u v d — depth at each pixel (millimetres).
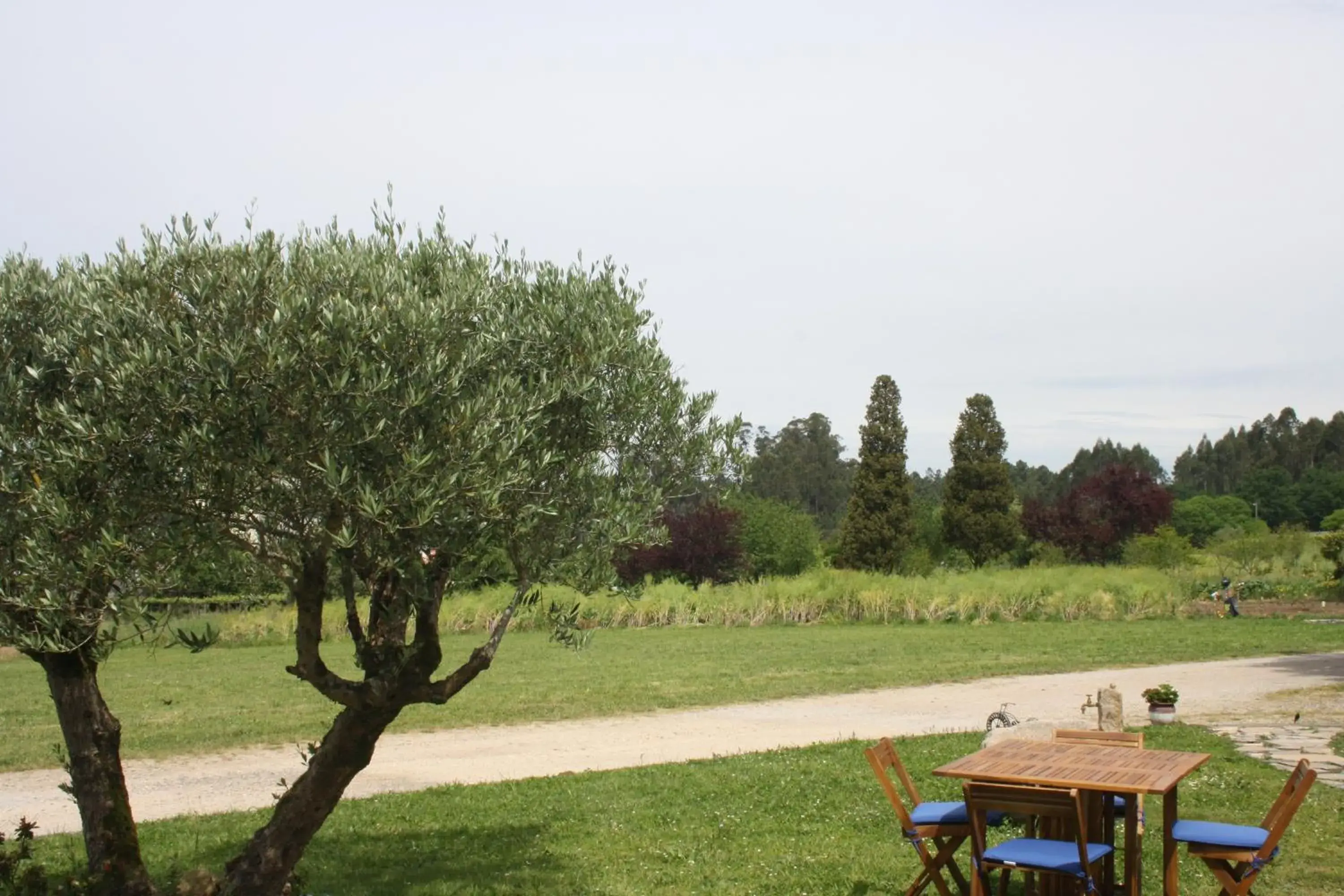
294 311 6160
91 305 6344
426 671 7230
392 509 6195
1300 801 6973
